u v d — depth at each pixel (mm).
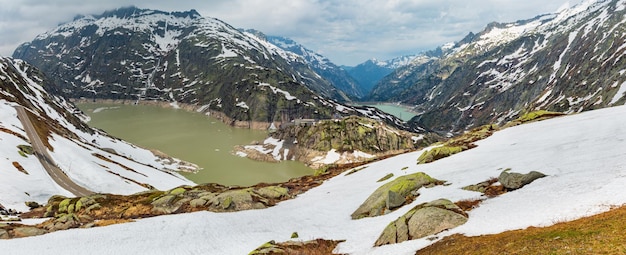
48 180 117062
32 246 48781
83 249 47719
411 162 89812
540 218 30766
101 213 75312
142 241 50531
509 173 46062
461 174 58844
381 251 35562
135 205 76812
